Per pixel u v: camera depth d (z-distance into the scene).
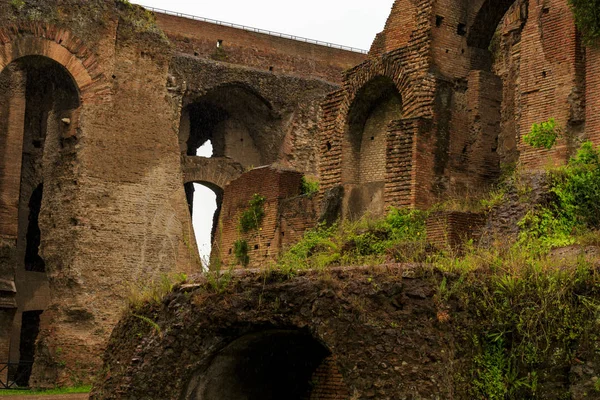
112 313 31.39
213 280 13.41
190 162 42.62
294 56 47.97
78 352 30.38
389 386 11.80
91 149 32.25
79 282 31.05
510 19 27.80
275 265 13.52
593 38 22.69
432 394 11.57
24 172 37.62
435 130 25.25
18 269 36.94
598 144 22.31
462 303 11.98
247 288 13.06
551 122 23.14
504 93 27.27
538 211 19.33
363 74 27.83
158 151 33.72
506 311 11.88
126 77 33.47
